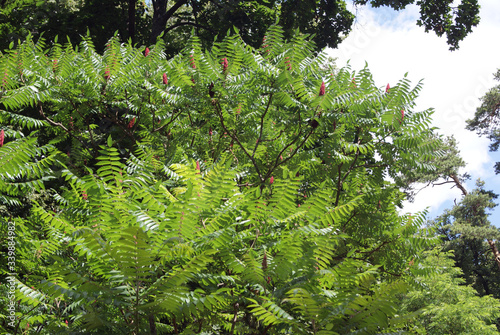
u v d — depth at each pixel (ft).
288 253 12.14
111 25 64.18
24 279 17.25
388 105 26.40
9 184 17.49
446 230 124.67
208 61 24.21
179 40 74.33
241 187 25.21
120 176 12.34
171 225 11.58
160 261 11.10
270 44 25.58
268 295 12.25
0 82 25.31
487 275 123.95
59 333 11.32
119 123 32.81
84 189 12.96
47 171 18.11
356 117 25.94
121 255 10.27
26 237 17.24
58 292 10.12
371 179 31.32
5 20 56.24
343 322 11.14
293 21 66.85
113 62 30.04
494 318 62.64
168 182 14.70
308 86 25.21
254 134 28.71
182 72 24.71
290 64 24.09
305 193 29.53
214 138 29.94
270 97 24.56
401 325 11.92
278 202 13.09
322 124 26.50
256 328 16.80
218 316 15.39
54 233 13.79
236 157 28.37
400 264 29.84
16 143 15.66
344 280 11.94
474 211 127.24
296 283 12.14
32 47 30.01
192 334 12.24
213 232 12.06
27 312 17.20
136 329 10.70
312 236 13.01
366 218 29.37
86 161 34.88
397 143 28.17
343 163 29.81
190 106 27.71
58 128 34.88
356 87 26.43
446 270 70.18
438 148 30.04
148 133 31.91
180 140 29.81
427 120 27.37
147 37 72.43
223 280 13.21
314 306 10.64
